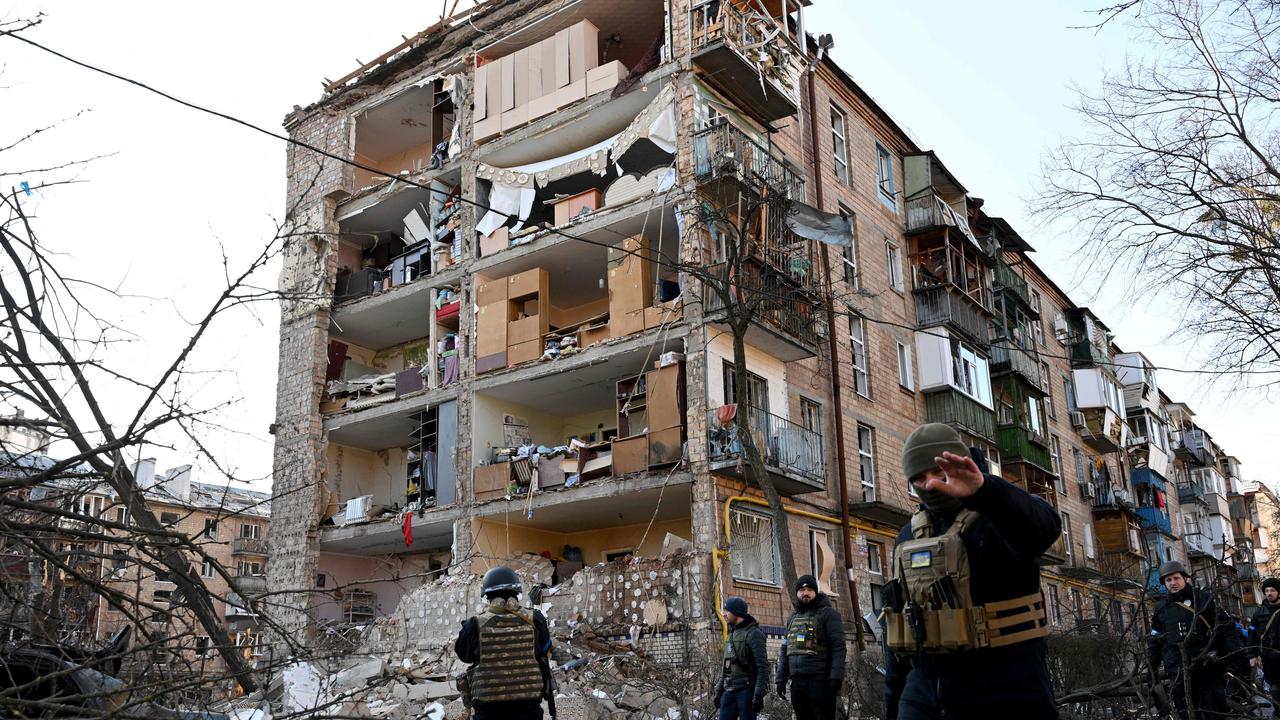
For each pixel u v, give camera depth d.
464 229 24.09
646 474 19.56
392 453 27.25
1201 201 14.16
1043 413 33.78
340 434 25.86
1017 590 3.76
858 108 27.73
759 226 20.53
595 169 22.00
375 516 24.02
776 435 20.28
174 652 6.00
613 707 12.86
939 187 31.33
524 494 21.25
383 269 26.55
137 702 5.27
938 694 3.81
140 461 5.79
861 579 22.53
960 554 3.76
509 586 7.18
